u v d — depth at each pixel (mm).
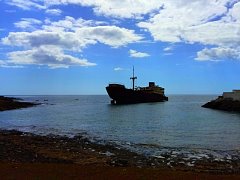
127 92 144750
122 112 90250
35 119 65625
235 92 103438
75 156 23547
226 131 43250
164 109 105250
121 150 27031
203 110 98688
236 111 91250
